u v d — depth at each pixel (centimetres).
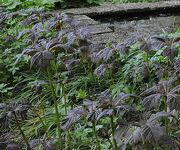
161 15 674
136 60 328
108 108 148
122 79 330
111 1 870
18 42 407
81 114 159
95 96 159
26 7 596
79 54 351
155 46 199
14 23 524
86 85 334
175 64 228
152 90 157
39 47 178
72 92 322
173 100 145
